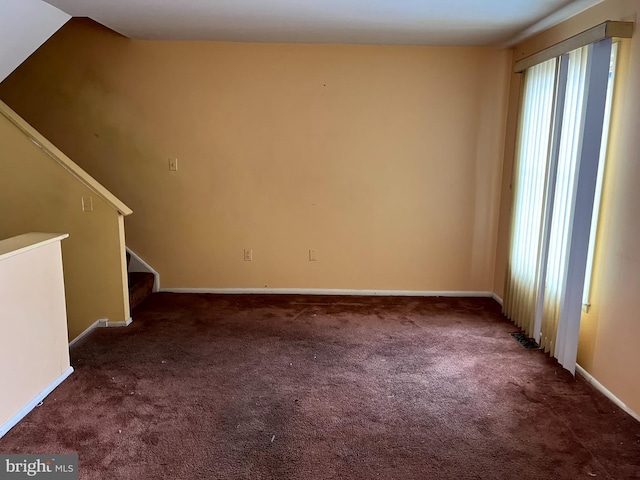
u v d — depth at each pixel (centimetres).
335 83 407
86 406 252
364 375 288
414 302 424
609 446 221
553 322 309
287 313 394
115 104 411
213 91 409
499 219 425
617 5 256
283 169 423
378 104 410
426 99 409
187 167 423
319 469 205
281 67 405
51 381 267
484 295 441
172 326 363
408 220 430
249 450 217
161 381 279
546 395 266
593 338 277
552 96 305
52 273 266
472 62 401
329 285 443
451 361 308
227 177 424
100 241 349
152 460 210
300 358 311
